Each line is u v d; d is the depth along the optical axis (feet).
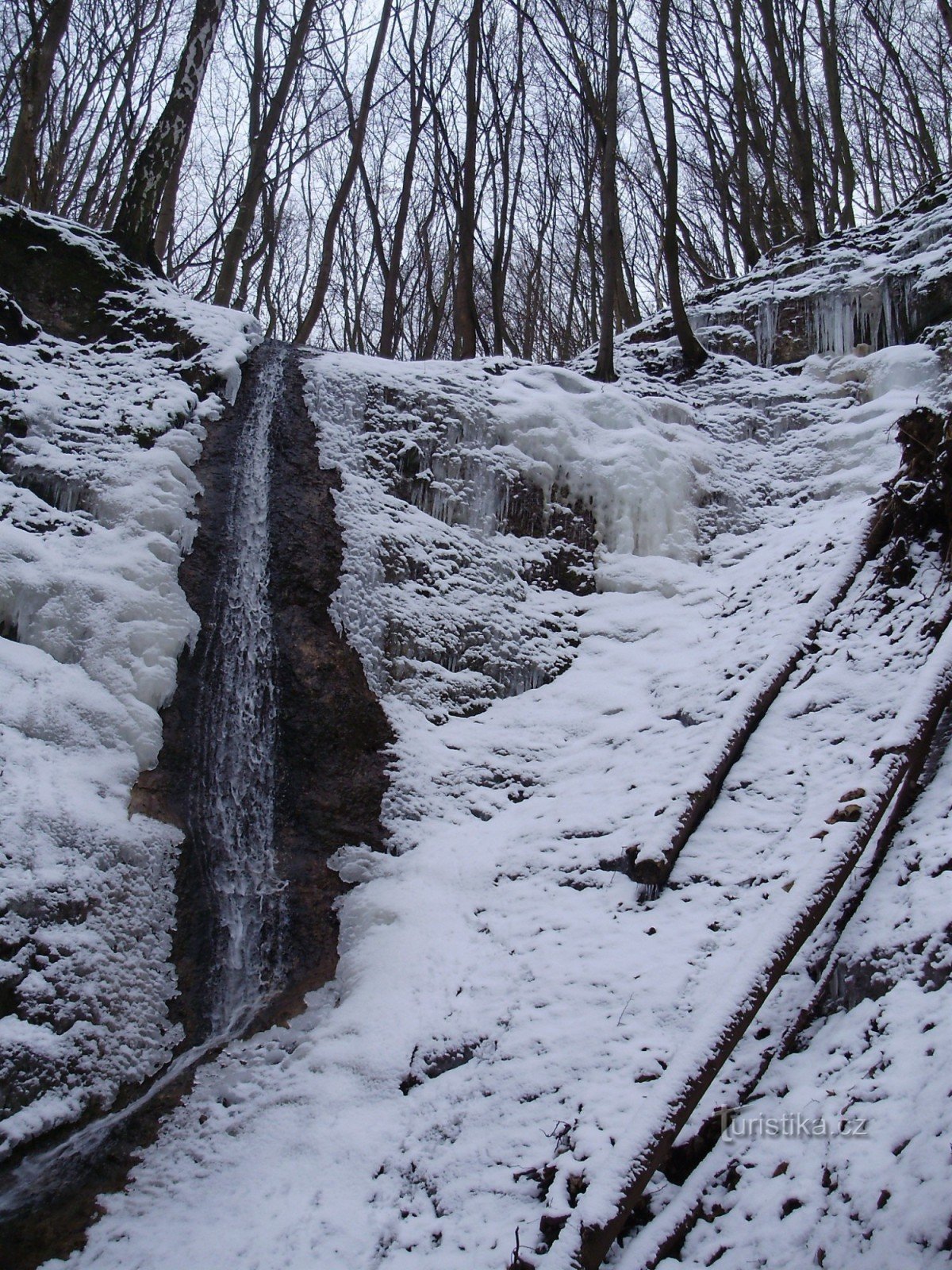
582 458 31.24
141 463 24.79
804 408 35.14
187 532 24.25
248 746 22.04
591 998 15.70
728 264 62.08
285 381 29.96
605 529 30.53
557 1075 14.49
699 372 38.65
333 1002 18.69
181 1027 17.44
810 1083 12.54
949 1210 9.66
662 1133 11.89
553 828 20.43
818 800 17.22
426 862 20.83
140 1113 15.96
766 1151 12.00
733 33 57.00
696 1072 12.37
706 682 22.76
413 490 28.86
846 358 36.55
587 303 80.79
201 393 27.96
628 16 48.93
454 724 24.53
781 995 13.98
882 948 13.58
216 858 20.08
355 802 22.17
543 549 29.71
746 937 15.29
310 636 24.34
